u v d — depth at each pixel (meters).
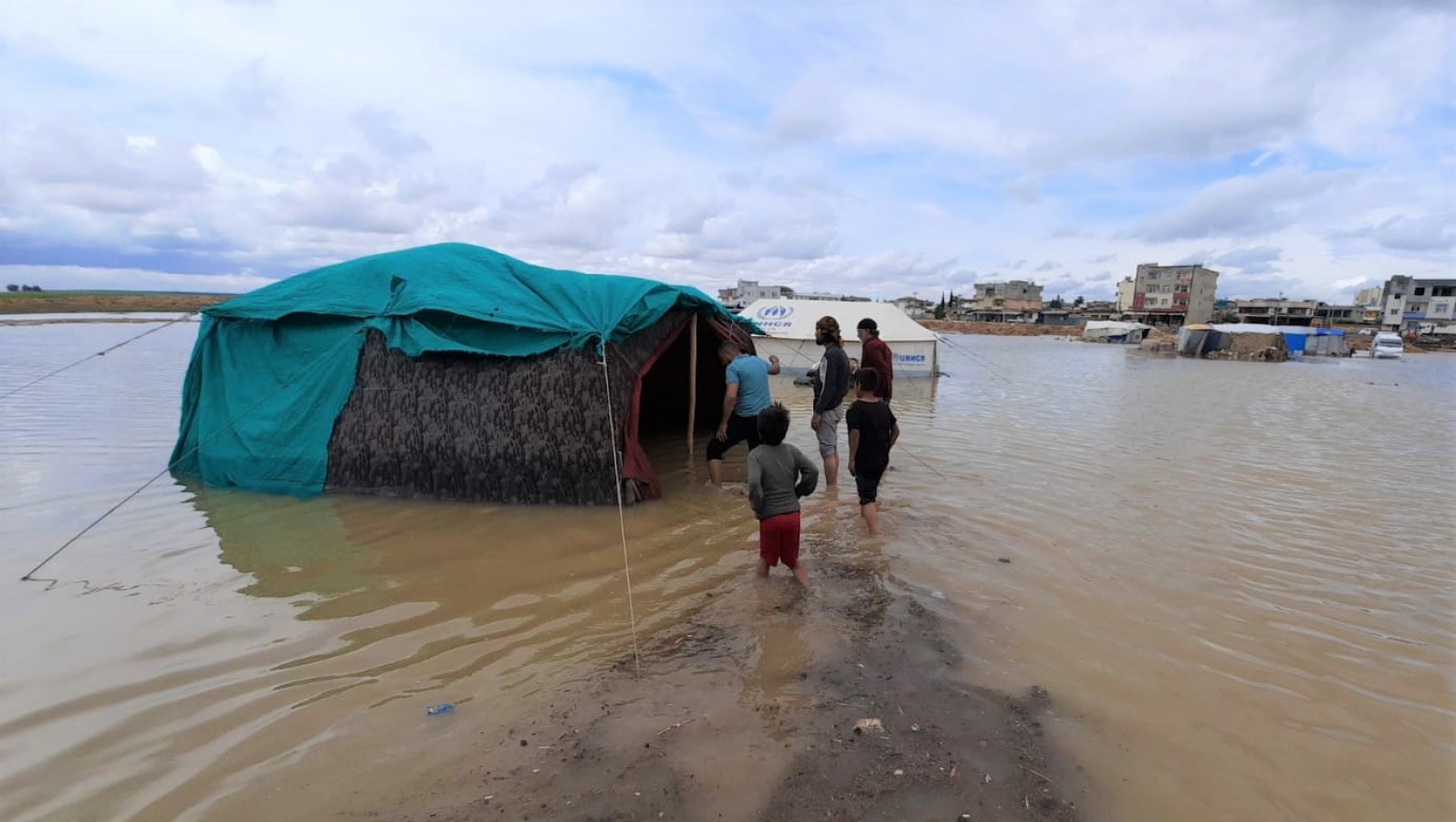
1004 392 20.80
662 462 10.05
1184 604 5.20
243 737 3.42
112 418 11.87
